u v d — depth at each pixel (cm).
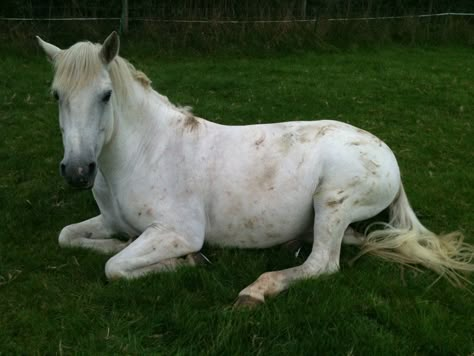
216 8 984
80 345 228
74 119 245
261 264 299
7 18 901
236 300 262
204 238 302
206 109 610
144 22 948
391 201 317
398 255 302
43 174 429
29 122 549
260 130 306
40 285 274
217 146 298
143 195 287
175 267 283
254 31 971
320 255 285
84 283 278
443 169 459
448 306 266
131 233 309
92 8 952
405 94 706
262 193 291
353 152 294
